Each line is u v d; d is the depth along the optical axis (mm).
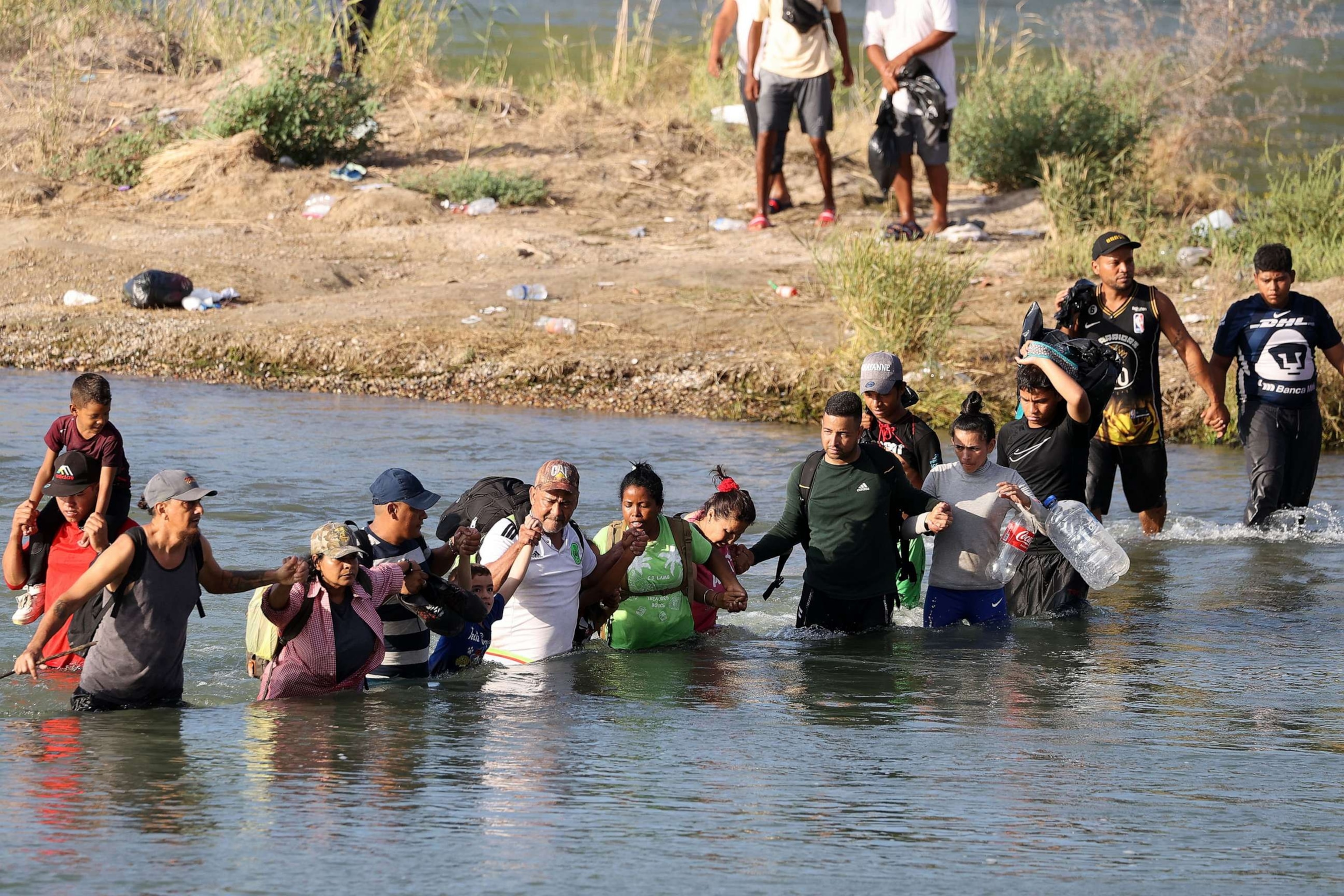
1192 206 48562
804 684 17219
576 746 14508
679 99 61469
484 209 49375
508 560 17906
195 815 12172
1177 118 54844
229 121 52125
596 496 26734
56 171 51875
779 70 46094
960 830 11953
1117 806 12609
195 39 62375
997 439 20984
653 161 54000
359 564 16344
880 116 44875
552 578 18328
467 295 41438
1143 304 23938
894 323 35844
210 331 38375
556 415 34344
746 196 51156
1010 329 37656
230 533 23984
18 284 42125
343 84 53031
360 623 16594
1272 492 25562
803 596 20016
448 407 34812
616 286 42406
